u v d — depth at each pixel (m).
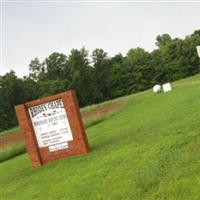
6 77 121.00
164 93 42.50
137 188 10.66
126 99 51.47
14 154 31.30
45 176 15.64
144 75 121.50
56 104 17.66
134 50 124.00
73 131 17.53
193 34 128.38
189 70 116.44
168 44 118.50
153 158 12.45
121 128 23.66
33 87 126.12
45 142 18.00
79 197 11.67
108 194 11.04
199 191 9.19
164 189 9.96
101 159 14.98
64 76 133.62
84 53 128.50
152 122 20.80
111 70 125.38
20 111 18.08
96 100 125.62
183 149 12.16
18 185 15.91
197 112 18.19
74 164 15.88
